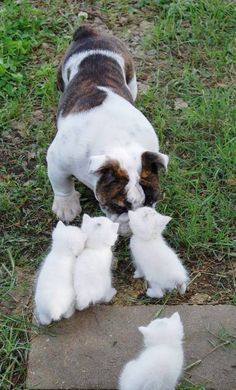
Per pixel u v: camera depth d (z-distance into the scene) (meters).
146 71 2.72
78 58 2.35
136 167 1.99
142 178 2.00
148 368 1.74
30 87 2.65
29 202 2.31
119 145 2.06
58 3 2.96
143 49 2.79
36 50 2.78
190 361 1.93
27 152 2.46
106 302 2.05
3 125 2.52
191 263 2.16
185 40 2.81
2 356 1.98
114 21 2.90
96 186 2.04
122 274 2.14
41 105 2.59
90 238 1.97
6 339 2.00
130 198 1.98
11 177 2.38
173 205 2.27
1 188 2.34
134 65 2.63
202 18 2.88
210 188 2.32
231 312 2.03
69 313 1.99
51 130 2.51
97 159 1.98
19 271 2.15
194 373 1.91
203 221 2.24
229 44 2.79
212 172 2.37
